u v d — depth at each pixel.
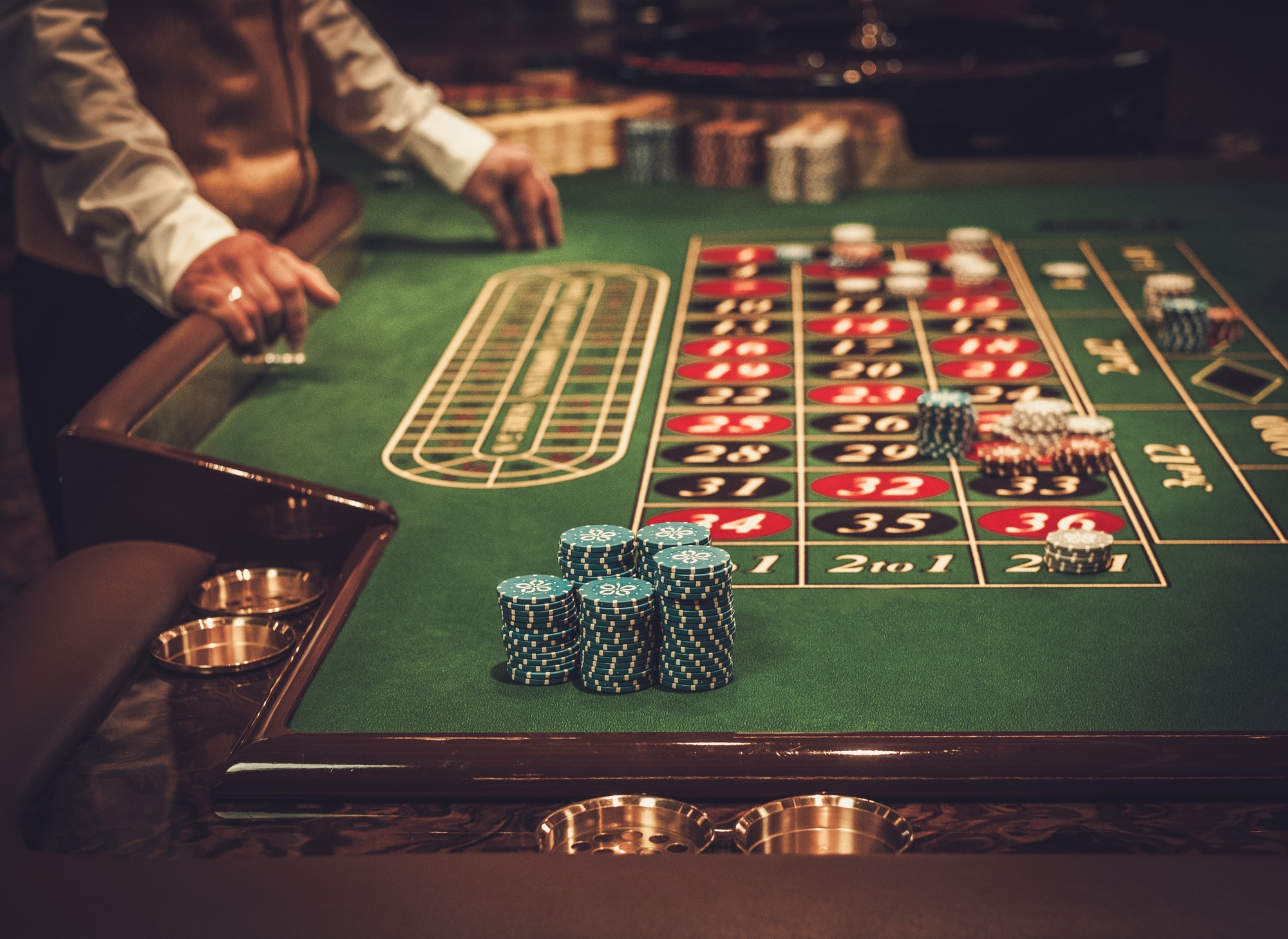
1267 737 1.17
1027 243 2.35
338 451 1.64
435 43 5.69
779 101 2.87
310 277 1.75
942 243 2.38
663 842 1.12
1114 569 1.39
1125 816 1.13
